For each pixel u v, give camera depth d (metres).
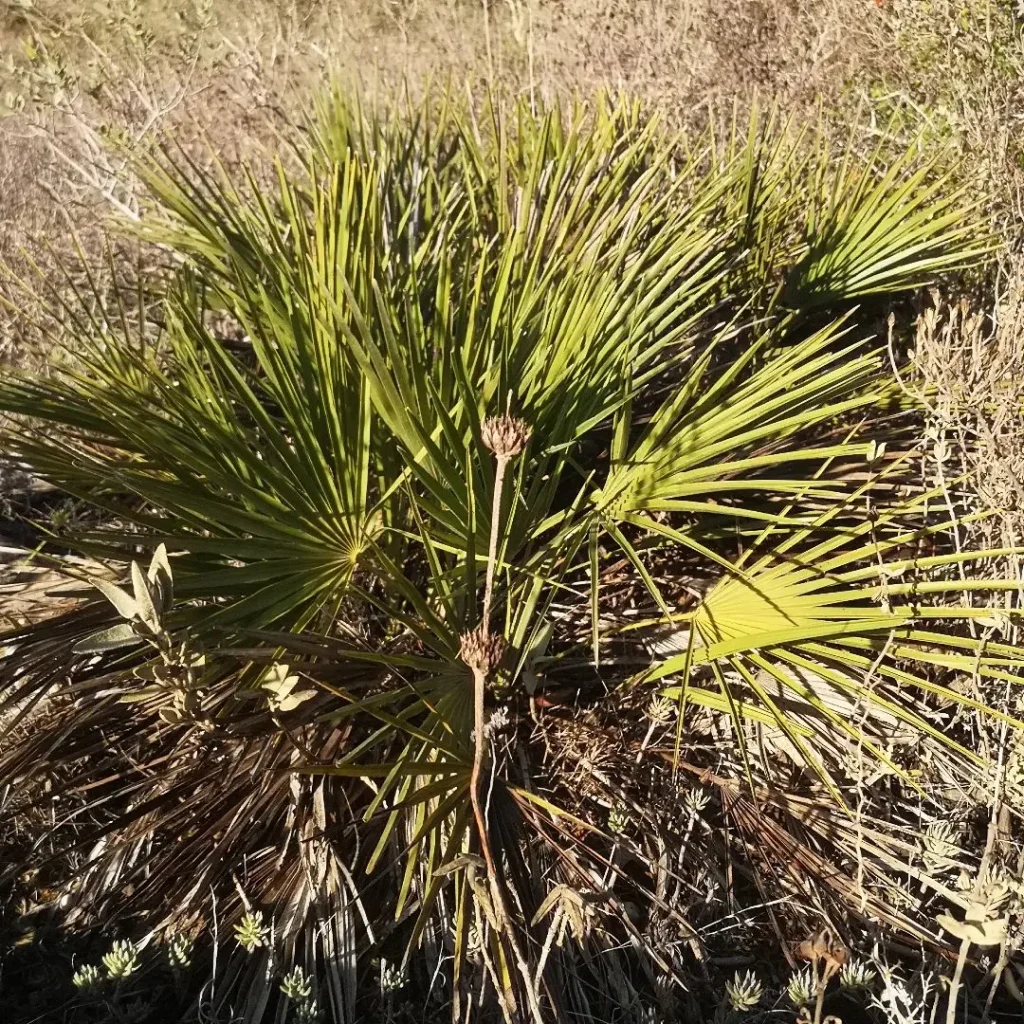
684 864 2.33
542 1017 1.97
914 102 4.79
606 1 5.23
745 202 3.72
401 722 1.96
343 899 2.15
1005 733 2.38
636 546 2.75
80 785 2.39
